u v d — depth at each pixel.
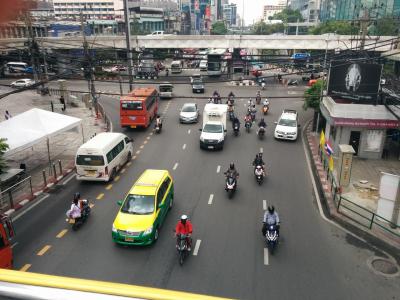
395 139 26.92
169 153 25.86
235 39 58.75
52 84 57.31
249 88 53.59
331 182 19.88
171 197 17.33
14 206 17.25
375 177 21.58
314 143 28.39
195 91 49.97
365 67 24.28
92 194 18.94
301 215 16.89
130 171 22.31
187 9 177.88
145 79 60.31
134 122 31.25
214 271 12.52
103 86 55.84
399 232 15.13
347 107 24.66
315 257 13.46
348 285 11.90
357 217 16.42
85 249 13.82
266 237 13.73
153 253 13.57
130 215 14.27
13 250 13.71
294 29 139.12
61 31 70.12
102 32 98.06
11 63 63.06
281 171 22.58
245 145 27.94
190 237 13.48
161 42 59.84
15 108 41.31
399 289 11.76
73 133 30.92
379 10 78.81
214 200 18.33
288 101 45.47
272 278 12.20
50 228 15.40
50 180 20.59
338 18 105.38
